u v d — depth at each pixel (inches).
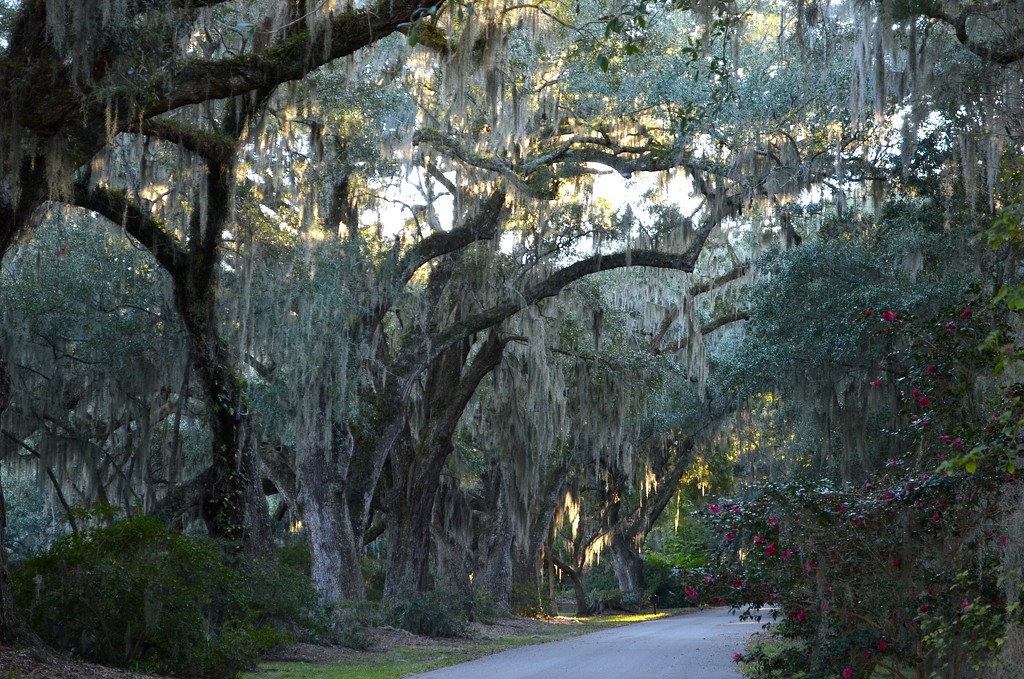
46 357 785.6
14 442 824.3
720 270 1326.3
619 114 845.2
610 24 499.5
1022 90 458.6
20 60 419.2
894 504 345.7
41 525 1228.5
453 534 1333.7
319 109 711.7
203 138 593.6
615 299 1253.7
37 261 754.2
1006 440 279.6
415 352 951.0
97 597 465.4
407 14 483.2
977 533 325.1
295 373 757.9
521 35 743.7
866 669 362.9
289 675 570.6
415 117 802.2
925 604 338.3
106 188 629.3
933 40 548.4
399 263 900.0
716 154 877.8
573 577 1786.4
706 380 1165.1
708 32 573.0
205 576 508.4
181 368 745.0
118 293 758.5
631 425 1259.2
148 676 450.6
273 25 564.1
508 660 697.6
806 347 796.0
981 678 319.0
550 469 1453.0
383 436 949.8
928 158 709.9
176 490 677.9
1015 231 251.8
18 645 416.8
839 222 826.8
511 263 994.1
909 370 387.5
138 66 440.5
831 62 660.1
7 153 425.7
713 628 1167.6
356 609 830.5
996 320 350.9
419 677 556.4
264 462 911.0
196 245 649.6
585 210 952.9
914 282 730.2
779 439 1090.7
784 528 370.6
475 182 919.0
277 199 786.8
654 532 2315.5
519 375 1105.4
